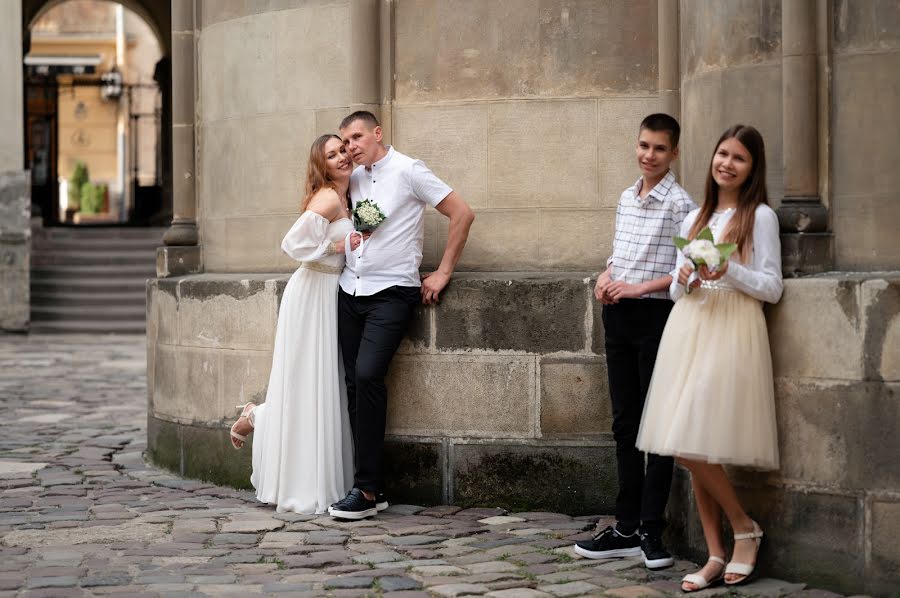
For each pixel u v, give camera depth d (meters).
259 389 7.12
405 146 6.92
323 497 6.46
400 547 5.64
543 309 6.45
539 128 6.71
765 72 5.59
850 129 5.26
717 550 5.07
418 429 6.64
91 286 22.61
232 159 7.69
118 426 9.99
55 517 6.27
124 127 42.06
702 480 5.03
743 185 5.07
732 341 4.89
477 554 5.52
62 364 15.70
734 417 4.84
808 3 5.29
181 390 7.62
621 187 6.65
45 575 5.07
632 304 5.55
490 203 6.77
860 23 5.23
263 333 7.09
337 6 7.11
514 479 6.52
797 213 5.27
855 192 5.25
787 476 5.08
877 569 4.82
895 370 4.77
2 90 20.97
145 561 5.33
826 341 4.94
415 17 6.88
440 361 6.58
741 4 5.69
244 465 7.20
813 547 5.01
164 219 28.59
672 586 5.02
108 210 39.78
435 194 6.44
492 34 6.75
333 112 7.15
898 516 4.78
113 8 42.19
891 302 4.77
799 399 5.03
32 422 10.20
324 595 4.79
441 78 6.84
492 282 6.50
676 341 4.99
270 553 5.52
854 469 4.88
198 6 8.05
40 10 30.28
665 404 4.96
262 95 7.46
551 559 5.43
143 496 6.93
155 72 29.62
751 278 4.88
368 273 6.45
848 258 5.28
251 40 7.52
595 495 6.43
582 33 6.66
